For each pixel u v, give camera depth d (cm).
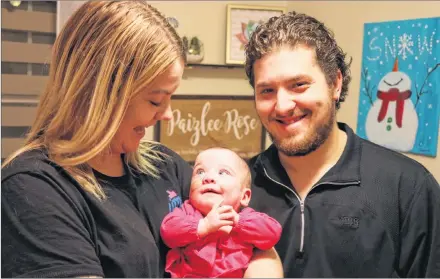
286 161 99
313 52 88
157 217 91
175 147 149
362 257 89
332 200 93
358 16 128
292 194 97
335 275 90
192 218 93
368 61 123
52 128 80
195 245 93
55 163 77
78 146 77
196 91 153
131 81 77
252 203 103
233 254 93
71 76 78
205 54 153
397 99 115
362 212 91
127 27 77
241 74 157
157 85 79
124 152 87
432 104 106
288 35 89
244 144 154
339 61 96
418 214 89
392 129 115
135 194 88
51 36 121
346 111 130
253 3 155
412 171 93
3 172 75
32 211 71
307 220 94
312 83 88
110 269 77
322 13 138
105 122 78
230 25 154
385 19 121
